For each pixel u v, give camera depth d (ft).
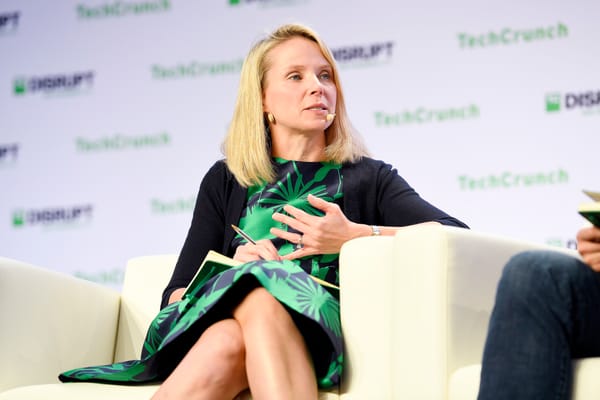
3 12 33.65
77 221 32.14
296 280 12.74
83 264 31.94
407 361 11.89
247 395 12.31
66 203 32.32
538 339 9.89
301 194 15.90
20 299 14.96
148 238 31.55
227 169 16.39
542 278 10.08
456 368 11.66
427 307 11.85
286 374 11.59
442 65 28.94
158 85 32.09
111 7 32.76
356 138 16.80
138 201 31.73
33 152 32.78
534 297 10.02
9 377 14.62
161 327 13.38
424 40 29.22
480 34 28.66
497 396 9.87
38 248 32.35
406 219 15.70
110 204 31.96
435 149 28.68
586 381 9.81
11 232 32.58
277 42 16.75
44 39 33.19
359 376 12.55
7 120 33.06
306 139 16.33
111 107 32.37
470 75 28.60
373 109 29.40
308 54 16.52
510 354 9.93
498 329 10.12
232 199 15.99
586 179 27.20
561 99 27.68
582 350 10.25
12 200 32.68
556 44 27.91
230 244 15.74
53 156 32.63
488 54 28.50
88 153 32.37
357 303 12.86
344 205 15.90
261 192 15.89
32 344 15.11
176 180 31.55
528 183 27.63
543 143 27.63
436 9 29.19
